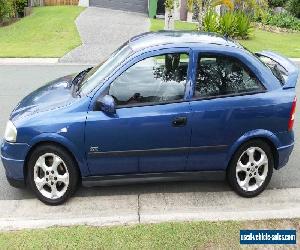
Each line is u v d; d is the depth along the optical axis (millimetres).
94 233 4637
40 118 5000
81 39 16312
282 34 19984
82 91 5234
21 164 5082
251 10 20719
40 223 4793
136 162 5117
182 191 5535
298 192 5527
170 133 5027
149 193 5484
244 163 5320
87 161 5066
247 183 5344
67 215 5012
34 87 10586
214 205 5207
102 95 5004
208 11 17016
